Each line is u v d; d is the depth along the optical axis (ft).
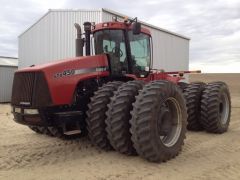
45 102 18.57
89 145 21.93
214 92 25.91
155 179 15.79
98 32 23.57
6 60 84.89
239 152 20.86
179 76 28.35
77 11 54.85
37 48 61.52
